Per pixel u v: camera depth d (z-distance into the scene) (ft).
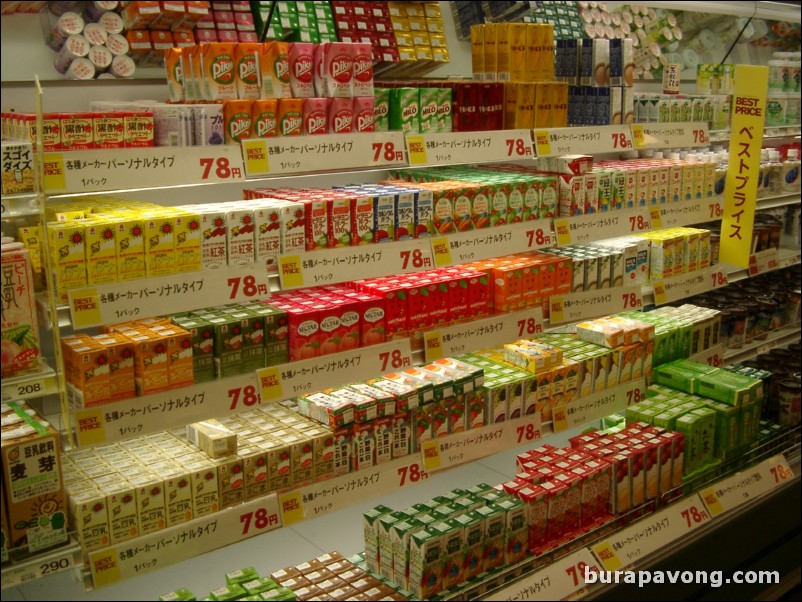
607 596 8.41
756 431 10.92
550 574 8.24
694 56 14.07
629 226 10.30
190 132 7.06
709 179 11.60
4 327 5.88
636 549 8.95
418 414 8.34
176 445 7.48
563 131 9.33
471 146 8.54
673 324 11.62
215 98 7.25
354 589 7.57
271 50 7.49
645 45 12.98
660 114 11.36
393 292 8.14
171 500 6.73
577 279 9.87
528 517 8.30
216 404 6.88
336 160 7.59
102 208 7.19
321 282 7.58
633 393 10.58
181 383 6.74
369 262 7.93
